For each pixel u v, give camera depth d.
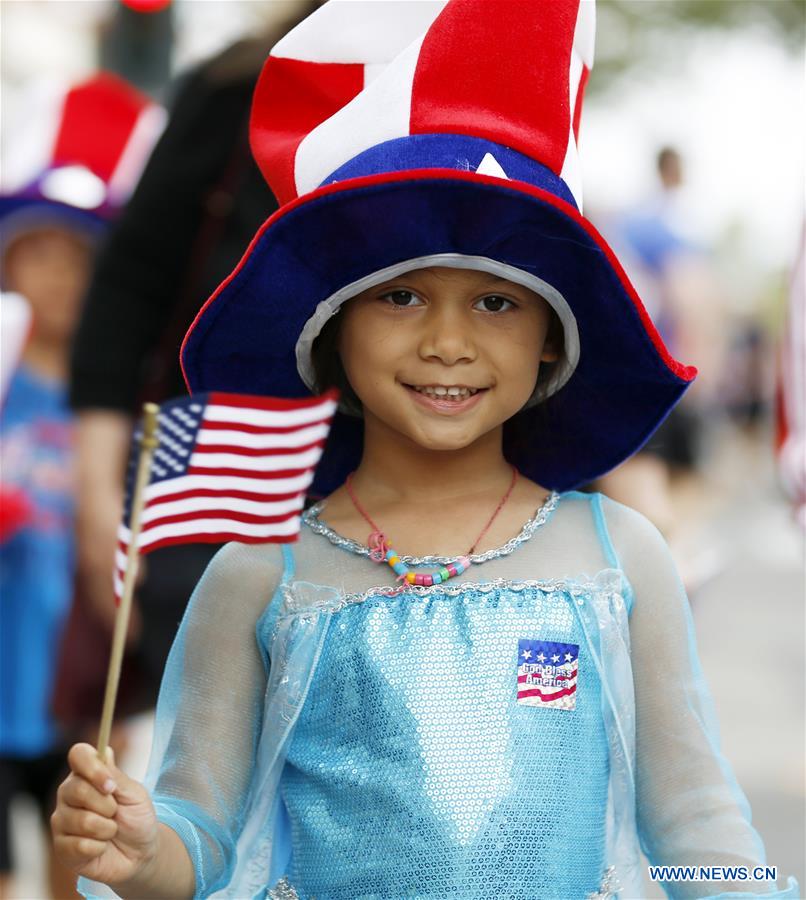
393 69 3.45
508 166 3.39
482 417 3.43
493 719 3.31
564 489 3.88
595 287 3.44
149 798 3.13
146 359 5.32
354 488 3.63
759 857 3.44
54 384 6.50
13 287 6.71
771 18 23.16
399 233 3.34
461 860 3.26
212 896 3.50
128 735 6.26
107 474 5.39
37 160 6.80
